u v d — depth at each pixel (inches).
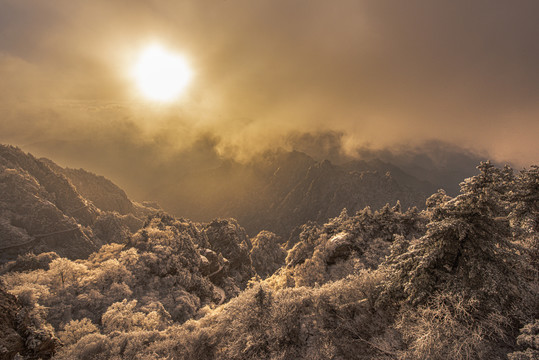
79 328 1550.2
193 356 965.8
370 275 874.1
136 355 1123.9
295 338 836.6
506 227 609.6
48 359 1074.1
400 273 720.3
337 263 1935.3
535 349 491.8
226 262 5339.6
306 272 2023.9
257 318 917.8
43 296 1969.7
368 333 744.3
